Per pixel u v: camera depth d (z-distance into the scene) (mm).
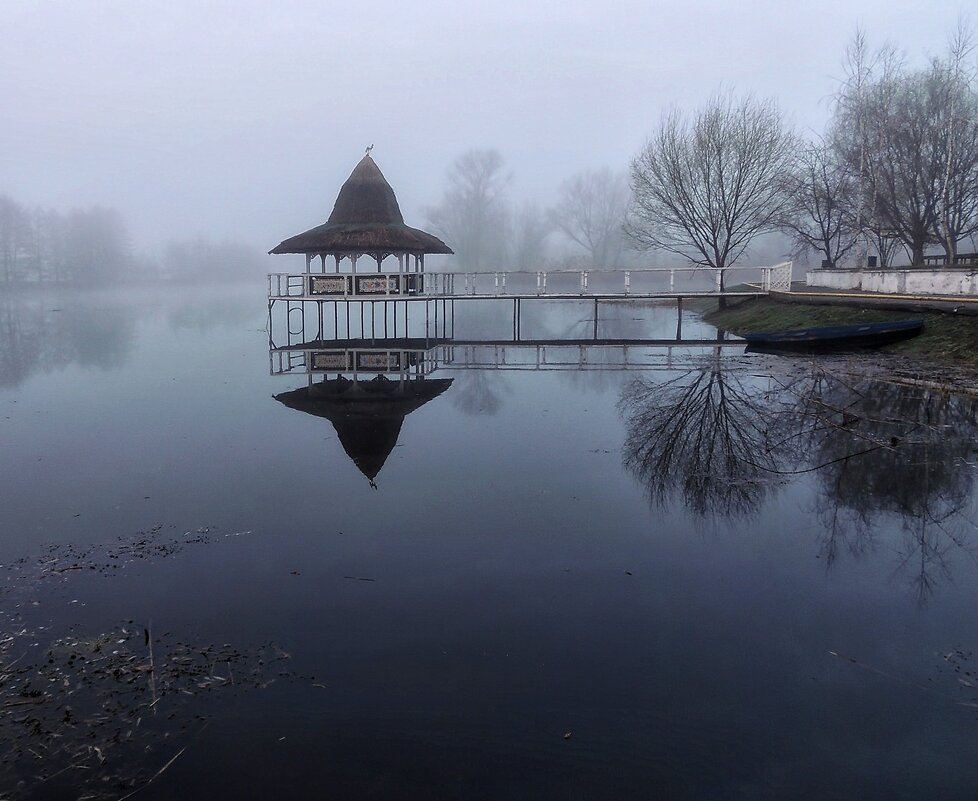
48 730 4234
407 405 13633
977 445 9766
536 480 8812
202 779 3838
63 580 6141
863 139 28141
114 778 3861
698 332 26719
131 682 4684
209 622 5438
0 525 7418
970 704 4410
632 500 8086
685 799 3666
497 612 5559
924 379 13703
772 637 5191
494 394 14750
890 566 6348
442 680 4680
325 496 8289
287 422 12164
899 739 4105
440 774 3852
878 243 31391
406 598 5793
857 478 8609
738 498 8078
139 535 7141
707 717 4301
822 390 13633
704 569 6312
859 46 30125
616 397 14203
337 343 23891
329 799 3705
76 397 14578
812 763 3922
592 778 3814
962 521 7305
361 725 4250
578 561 6480
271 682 4664
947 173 26047
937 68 28062
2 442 10773
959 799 3662
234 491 8484
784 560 6480
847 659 4910
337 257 23516
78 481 8852
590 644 5098
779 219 30672
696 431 11117
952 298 17984
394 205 24641
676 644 5098
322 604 5707
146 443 10711
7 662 4930
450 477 8977
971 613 5527
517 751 4020
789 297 23922
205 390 15398
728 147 28125
